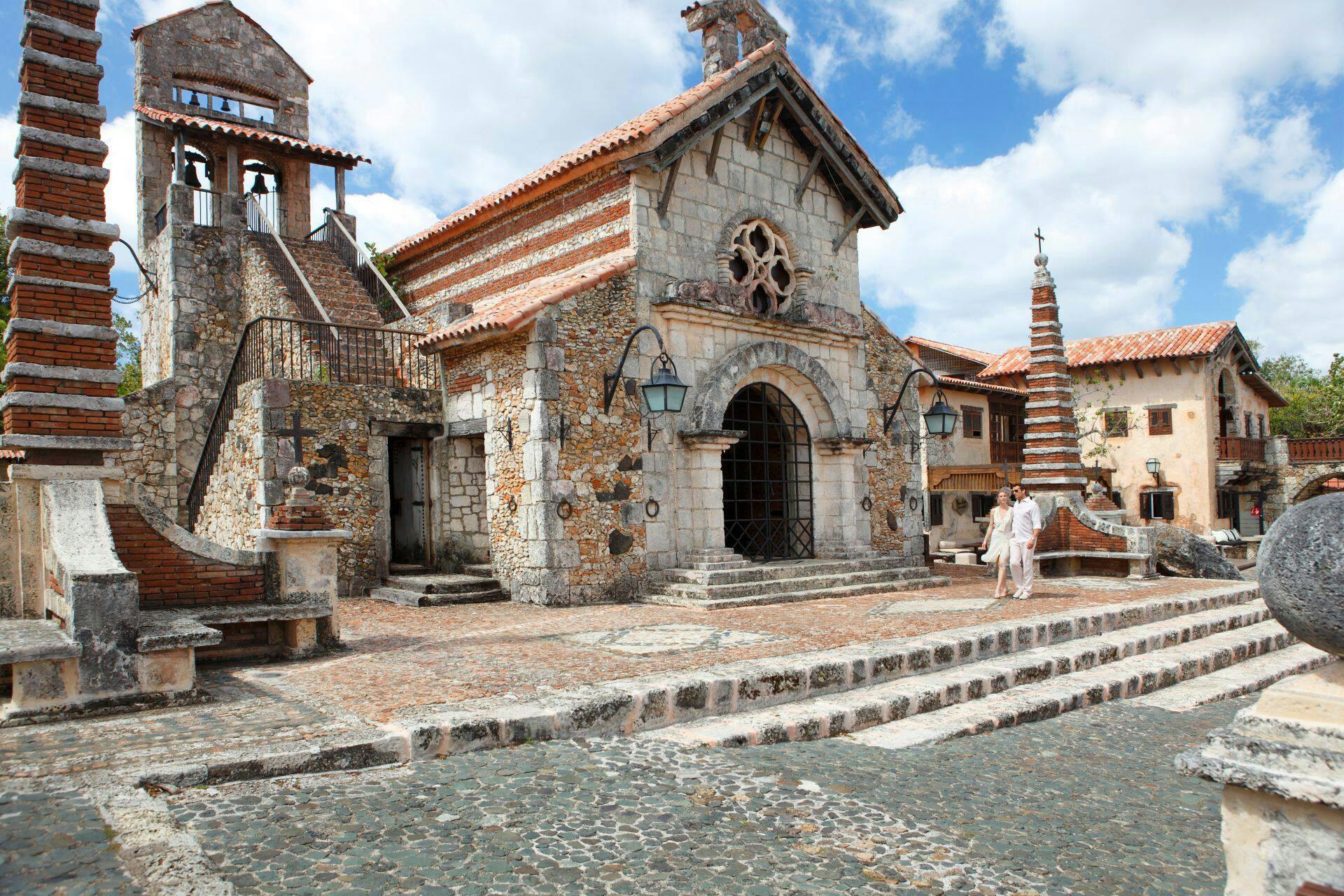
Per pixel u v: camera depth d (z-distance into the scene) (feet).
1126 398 113.80
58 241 24.64
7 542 24.48
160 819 13.97
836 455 54.39
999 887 14.28
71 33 25.38
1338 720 9.18
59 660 19.69
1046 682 30.12
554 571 41.78
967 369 116.78
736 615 38.60
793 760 20.34
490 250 57.00
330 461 44.14
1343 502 9.70
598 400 44.27
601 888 13.25
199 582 27.02
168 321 59.36
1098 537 57.67
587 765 18.57
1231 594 47.67
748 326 50.85
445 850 14.12
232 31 71.00
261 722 19.30
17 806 14.10
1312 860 9.07
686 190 48.83
